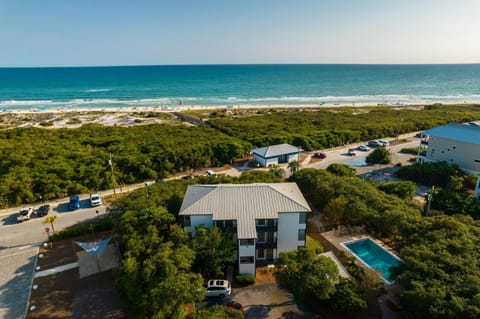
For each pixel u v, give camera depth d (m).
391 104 159.12
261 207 30.38
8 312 25.36
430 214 35.97
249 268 28.92
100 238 36.59
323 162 65.94
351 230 36.72
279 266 25.52
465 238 25.66
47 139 70.81
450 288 20.56
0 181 46.38
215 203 30.91
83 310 25.55
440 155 58.06
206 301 26.09
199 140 73.00
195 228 30.27
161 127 90.19
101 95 194.75
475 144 51.66
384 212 32.69
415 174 54.28
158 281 22.94
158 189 39.62
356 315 23.86
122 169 54.84
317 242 33.75
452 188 45.78
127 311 25.30
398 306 24.64
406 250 25.61
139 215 31.66
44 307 25.92
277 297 26.56
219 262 28.12
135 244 27.62
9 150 57.62
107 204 45.94
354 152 71.38
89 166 52.44
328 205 37.19
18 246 35.16
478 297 19.03
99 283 28.94
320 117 110.12
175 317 21.33
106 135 78.81
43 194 47.22
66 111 135.12
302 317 24.22
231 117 116.44
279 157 64.62
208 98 184.00
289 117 110.44
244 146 68.56
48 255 33.38
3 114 123.50
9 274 30.19
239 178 44.41
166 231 31.05
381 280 27.28
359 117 110.00
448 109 127.31
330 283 22.66
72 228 38.78
